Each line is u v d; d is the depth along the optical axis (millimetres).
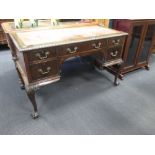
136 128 1496
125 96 1928
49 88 2025
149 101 1859
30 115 1598
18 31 1628
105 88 2066
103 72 2441
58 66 1443
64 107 1720
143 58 2477
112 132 1446
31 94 1417
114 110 1704
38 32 1638
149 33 2262
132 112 1688
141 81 2260
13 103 1754
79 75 2348
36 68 1324
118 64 1985
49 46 1283
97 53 1788
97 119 1578
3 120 1531
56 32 1657
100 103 1798
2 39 3090
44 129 1452
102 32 1729
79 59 2713
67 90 2002
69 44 1390
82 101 1818
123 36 1774
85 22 2143
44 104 1751
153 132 1463
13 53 1739
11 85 2068
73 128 1472
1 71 2402
